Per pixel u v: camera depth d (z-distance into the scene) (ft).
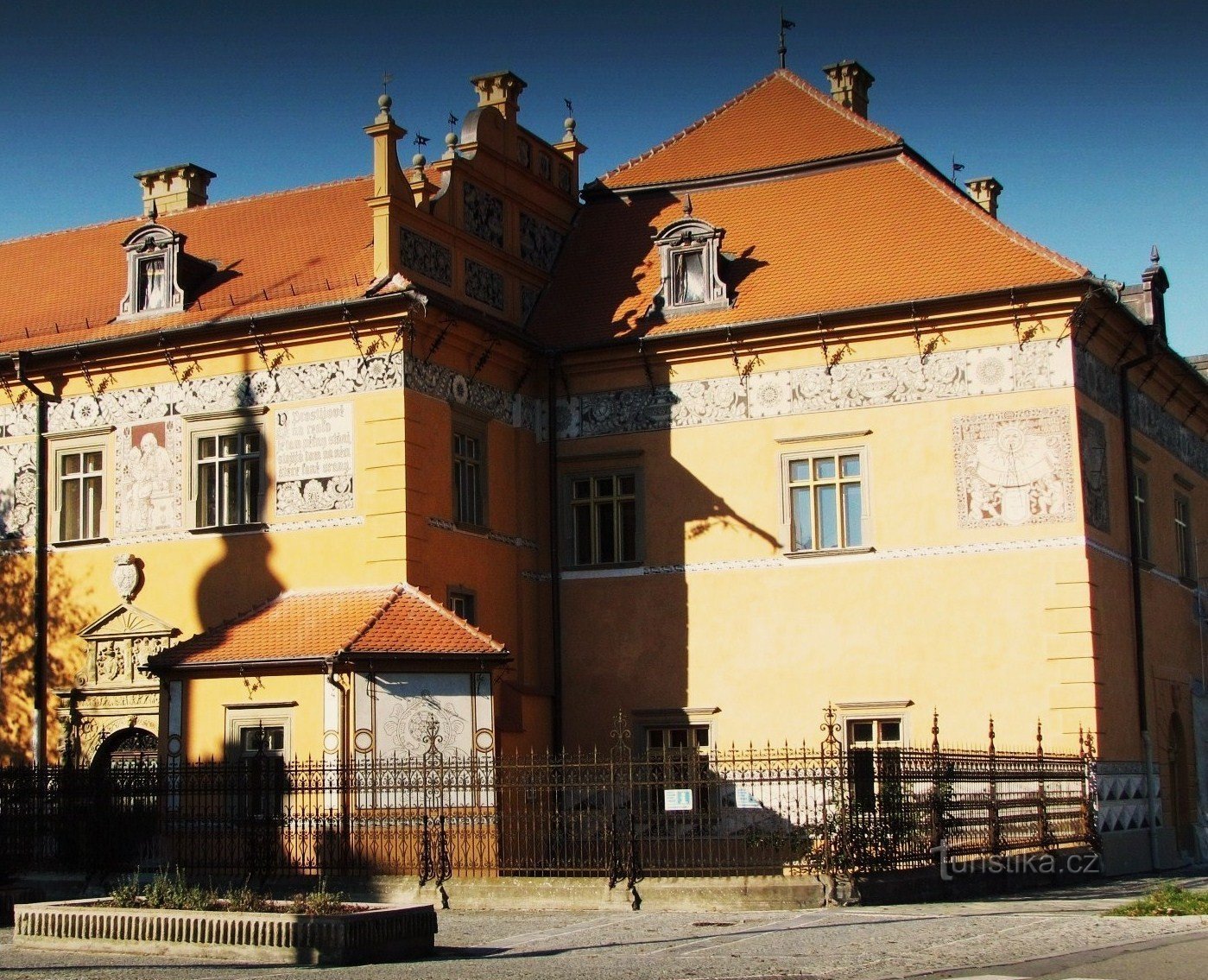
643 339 118.73
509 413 120.78
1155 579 124.98
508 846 100.27
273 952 63.98
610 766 89.61
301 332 111.04
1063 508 107.86
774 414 116.26
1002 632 108.37
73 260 132.98
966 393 111.14
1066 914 76.84
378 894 90.79
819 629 113.09
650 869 86.79
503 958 65.82
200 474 114.42
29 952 67.87
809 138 130.11
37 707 117.19
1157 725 120.47
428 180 114.52
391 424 108.17
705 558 116.98
